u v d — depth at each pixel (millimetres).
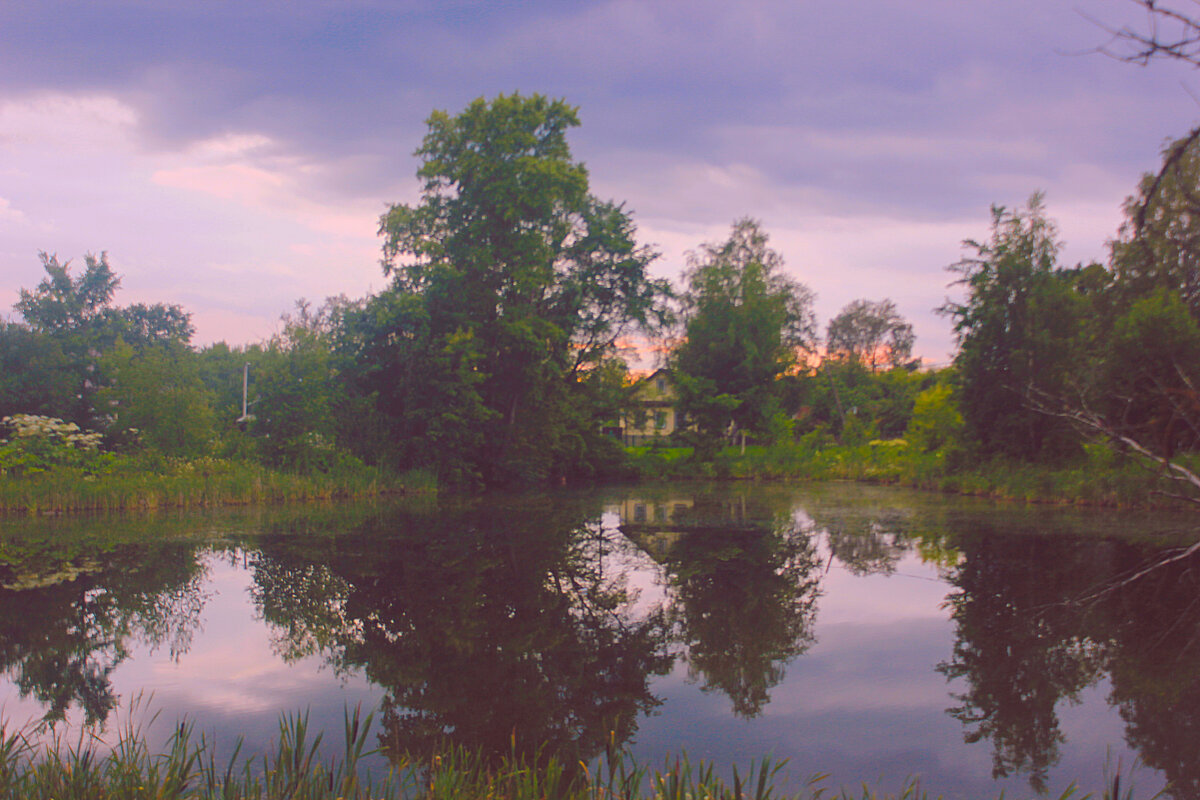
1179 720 6137
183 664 7688
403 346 28359
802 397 50344
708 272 42812
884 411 62656
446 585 11336
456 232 29938
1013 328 26000
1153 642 8172
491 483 31188
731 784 5031
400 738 5844
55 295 41594
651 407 41500
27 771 4469
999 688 6906
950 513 19703
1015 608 9711
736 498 25125
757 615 9594
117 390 25531
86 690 6941
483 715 6352
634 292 34188
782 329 45938
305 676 7344
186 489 21750
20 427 21938
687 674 7402
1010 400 25969
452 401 28391
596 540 15688
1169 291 18453
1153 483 19688
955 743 5723
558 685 7113
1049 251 26047
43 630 8898
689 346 42906
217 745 5660
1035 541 14711
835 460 36375
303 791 4438
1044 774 5203
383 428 28203
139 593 10734
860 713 6332
